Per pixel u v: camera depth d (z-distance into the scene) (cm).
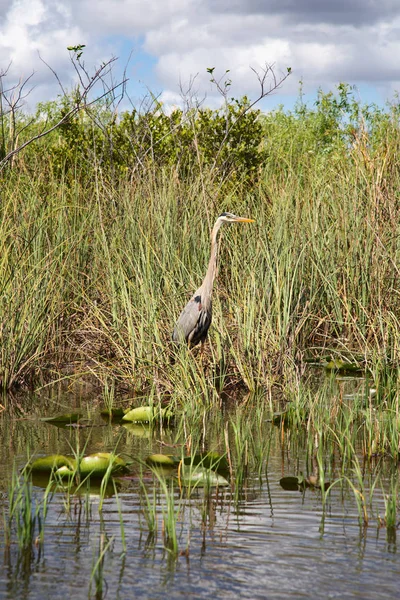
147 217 1539
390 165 1684
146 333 1312
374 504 722
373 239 1552
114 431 1015
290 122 2519
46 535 638
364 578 554
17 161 1789
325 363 1420
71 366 1412
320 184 1762
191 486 779
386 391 1134
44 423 1055
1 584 545
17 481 713
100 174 1756
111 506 713
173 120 1998
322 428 971
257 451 914
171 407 1138
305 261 1574
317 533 643
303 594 527
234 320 1405
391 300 1506
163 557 593
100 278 1562
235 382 1300
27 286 1334
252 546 615
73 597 525
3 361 1259
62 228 1559
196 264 1530
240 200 1773
